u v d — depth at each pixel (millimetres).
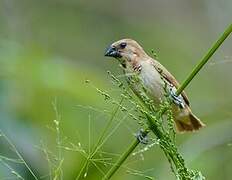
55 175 7871
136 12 21953
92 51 20547
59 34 20250
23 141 10852
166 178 11859
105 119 12508
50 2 20344
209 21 21875
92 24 21094
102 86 12594
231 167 13273
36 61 12273
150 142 8289
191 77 8172
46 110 12188
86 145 12148
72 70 12594
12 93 11734
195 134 13312
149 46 21391
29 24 19391
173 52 21312
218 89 19516
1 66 11992
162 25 22156
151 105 7719
